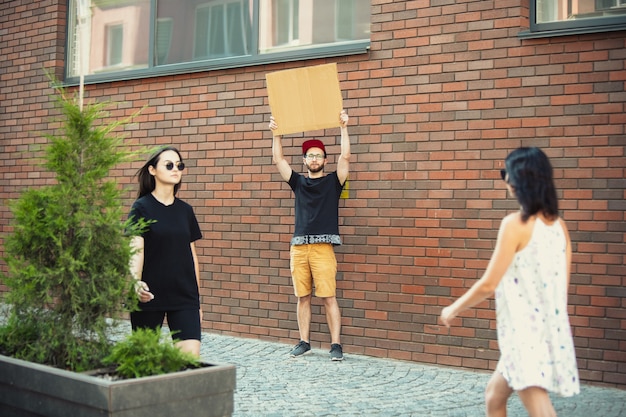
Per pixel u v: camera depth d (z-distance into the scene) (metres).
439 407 5.81
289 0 8.55
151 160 5.26
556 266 3.76
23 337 4.45
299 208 7.69
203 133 9.03
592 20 6.68
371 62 7.79
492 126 7.06
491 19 7.08
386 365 7.34
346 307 7.86
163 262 5.12
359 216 7.80
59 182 4.43
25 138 10.65
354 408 5.76
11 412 4.09
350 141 7.88
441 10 7.37
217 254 8.88
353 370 7.10
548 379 3.65
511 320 3.74
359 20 8.06
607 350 6.46
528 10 7.04
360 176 7.80
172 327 5.17
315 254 7.61
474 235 7.14
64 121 4.53
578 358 6.58
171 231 5.14
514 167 3.82
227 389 4.05
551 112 6.77
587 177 6.58
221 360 7.49
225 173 8.84
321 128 7.52
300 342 7.79
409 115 7.54
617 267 6.43
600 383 6.48
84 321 4.33
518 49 6.94
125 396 3.64
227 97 8.84
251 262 8.62
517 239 3.71
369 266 7.73
